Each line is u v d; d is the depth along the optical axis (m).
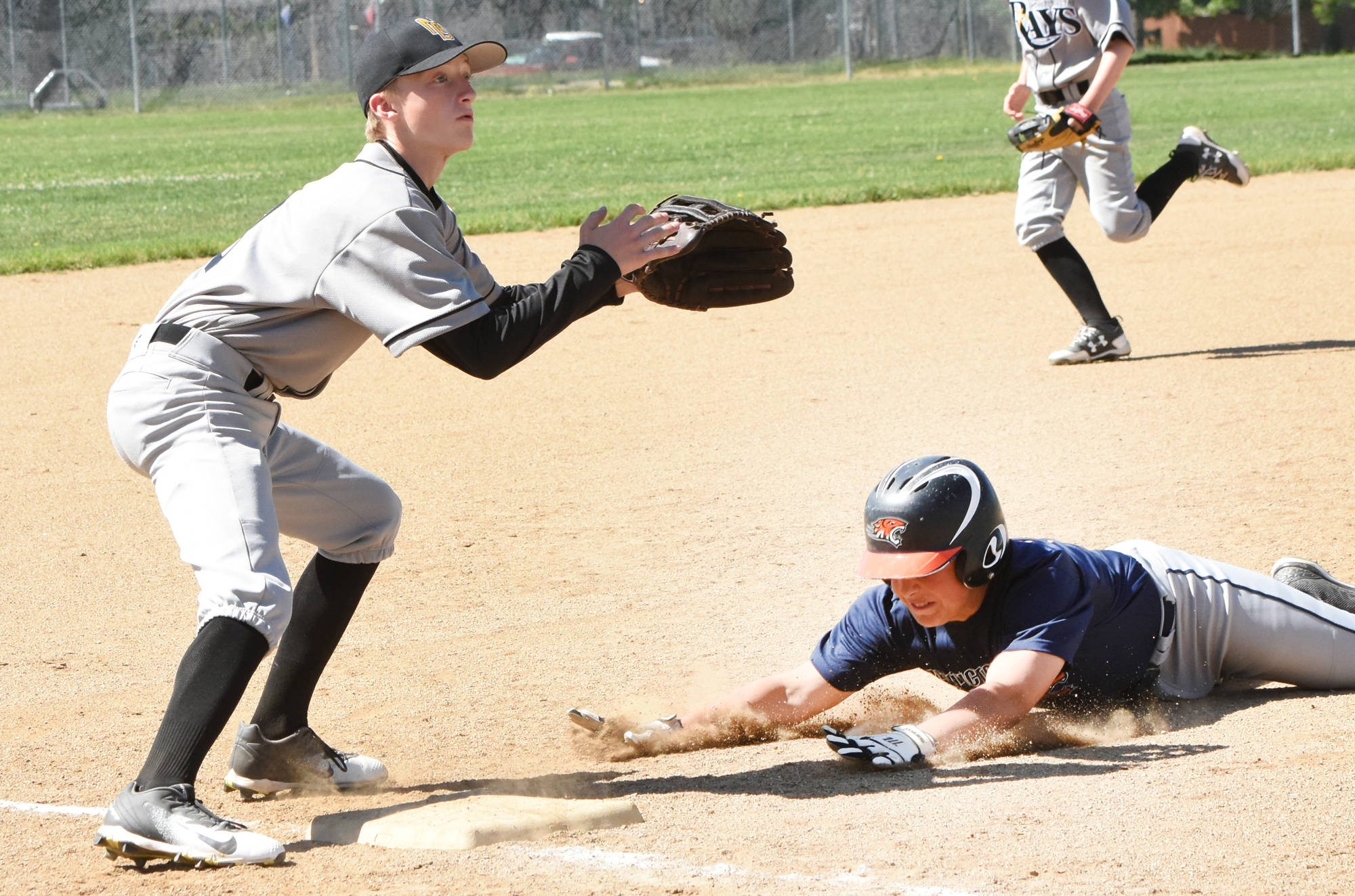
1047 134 22.11
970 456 18.31
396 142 8.88
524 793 9.45
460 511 16.98
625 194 45.62
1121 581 10.19
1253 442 18.34
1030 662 9.53
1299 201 40.31
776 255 9.81
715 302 9.86
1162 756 9.52
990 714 9.48
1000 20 123.19
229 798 9.75
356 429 20.97
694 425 20.62
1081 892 7.36
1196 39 138.62
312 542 9.63
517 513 16.81
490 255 34.38
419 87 8.76
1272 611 10.73
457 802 9.04
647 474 18.23
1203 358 23.31
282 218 8.81
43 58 106.19
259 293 8.70
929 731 9.48
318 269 8.57
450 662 12.38
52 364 25.44
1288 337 24.56
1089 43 23.09
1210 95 80.88
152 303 31.05
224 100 107.56
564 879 7.82
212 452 8.62
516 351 8.61
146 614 13.91
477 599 14.03
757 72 118.12
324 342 8.95
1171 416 19.84
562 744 10.49
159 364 8.75
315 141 74.12
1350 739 9.65
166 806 8.15
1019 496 16.44
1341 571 13.33
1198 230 36.53
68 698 11.68
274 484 9.37
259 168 60.31
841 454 18.72
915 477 9.36
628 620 13.30
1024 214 23.62
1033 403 20.95
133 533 16.61
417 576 14.75
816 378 23.20
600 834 8.55
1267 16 135.62
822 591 13.89
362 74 8.84
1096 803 8.63
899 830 8.36
